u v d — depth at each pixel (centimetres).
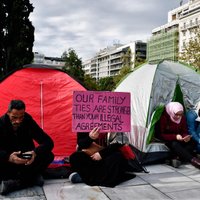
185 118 662
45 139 468
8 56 3128
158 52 9281
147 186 483
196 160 574
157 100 675
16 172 458
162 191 459
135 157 576
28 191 457
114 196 436
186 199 426
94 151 502
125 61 5350
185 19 7912
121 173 506
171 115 633
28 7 3250
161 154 635
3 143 456
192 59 2909
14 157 432
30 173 464
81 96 497
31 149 478
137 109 691
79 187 476
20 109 432
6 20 3142
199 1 7694
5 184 438
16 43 3141
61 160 566
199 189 468
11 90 605
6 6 3150
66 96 617
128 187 478
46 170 529
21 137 467
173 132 633
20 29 3162
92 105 500
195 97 716
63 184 491
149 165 630
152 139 645
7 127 452
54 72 635
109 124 503
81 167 496
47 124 600
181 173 565
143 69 785
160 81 696
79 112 497
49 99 611
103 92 502
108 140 530
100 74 14912
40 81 619
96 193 449
